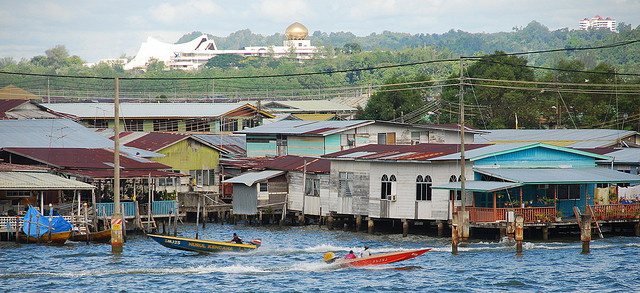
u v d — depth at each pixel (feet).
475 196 386.52
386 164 409.90
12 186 369.09
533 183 363.56
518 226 339.36
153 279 294.87
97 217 399.03
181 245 348.38
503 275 297.94
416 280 291.99
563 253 343.87
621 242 378.12
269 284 287.07
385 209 409.28
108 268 315.99
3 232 378.32
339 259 321.32
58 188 380.58
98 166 447.01
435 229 414.41
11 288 278.05
